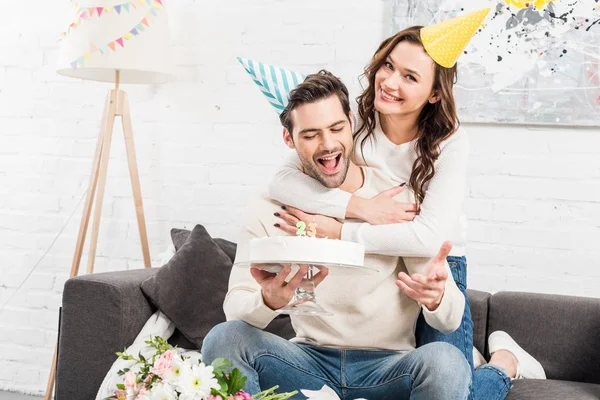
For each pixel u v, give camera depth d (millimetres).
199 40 3227
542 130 2826
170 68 3023
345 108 1834
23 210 3428
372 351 1864
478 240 2887
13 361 3412
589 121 2758
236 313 1822
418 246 1820
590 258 2783
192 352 2564
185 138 3238
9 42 3445
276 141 3135
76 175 3373
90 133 3359
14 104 3441
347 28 3037
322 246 1606
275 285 1670
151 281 2600
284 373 1809
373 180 2018
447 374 1658
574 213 2801
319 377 1841
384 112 1921
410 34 1917
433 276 1652
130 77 3172
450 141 1972
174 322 2598
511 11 2820
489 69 2848
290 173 1981
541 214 2830
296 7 3104
